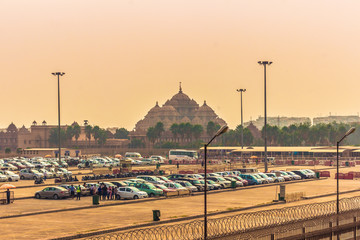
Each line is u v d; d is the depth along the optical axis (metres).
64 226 63.12
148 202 86.00
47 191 90.44
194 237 47.69
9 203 84.19
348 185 116.62
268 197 92.81
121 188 89.44
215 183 105.44
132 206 81.25
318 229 48.59
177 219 67.25
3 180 123.81
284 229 45.56
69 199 89.88
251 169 132.50
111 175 130.00
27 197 91.50
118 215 71.81
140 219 68.06
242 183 110.94
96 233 58.06
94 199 81.81
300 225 46.91
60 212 75.06
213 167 161.75
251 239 43.16
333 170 169.75
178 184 96.88
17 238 55.66
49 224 64.62
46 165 165.12
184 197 93.06
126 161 145.62
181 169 158.75
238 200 88.25
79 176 141.75
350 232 53.44
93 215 71.94
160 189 92.50
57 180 119.19
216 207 79.38
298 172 134.12
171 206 80.88
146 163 193.62
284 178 125.06
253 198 91.31
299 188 109.19
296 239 45.53
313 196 91.75
